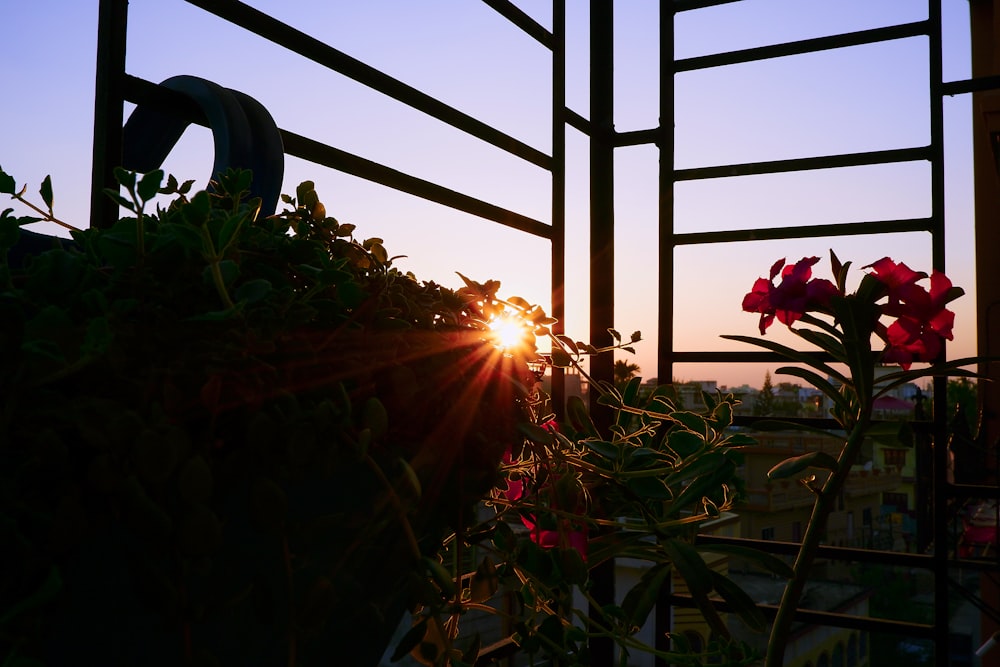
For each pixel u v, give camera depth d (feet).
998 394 14.48
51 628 1.26
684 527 2.94
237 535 1.48
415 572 1.84
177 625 1.32
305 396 1.59
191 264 1.56
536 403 2.57
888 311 4.32
